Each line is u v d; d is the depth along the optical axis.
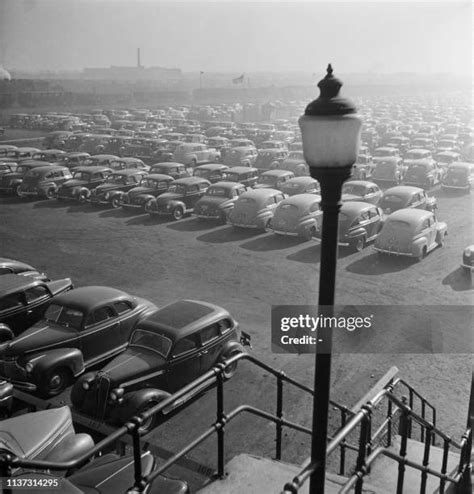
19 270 14.22
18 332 11.91
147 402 8.67
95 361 10.70
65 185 26.27
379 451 4.50
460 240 20.05
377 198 23.08
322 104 3.29
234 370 10.73
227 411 9.44
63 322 10.59
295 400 9.89
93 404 8.81
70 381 10.11
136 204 24.06
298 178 24.86
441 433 6.23
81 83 89.25
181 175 27.75
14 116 56.00
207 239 20.50
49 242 20.11
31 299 12.05
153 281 16.20
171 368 9.41
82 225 22.50
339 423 9.23
